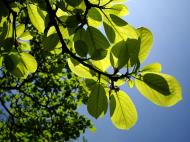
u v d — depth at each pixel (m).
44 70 4.21
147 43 0.52
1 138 4.57
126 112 0.53
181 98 0.48
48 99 4.62
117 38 0.57
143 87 0.50
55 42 0.64
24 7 0.73
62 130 4.59
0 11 0.69
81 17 0.62
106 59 0.58
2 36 0.68
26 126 4.62
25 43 0.79
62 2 0.64
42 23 0.71
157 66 0.51
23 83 4.38
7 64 0.66
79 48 0.59
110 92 0.54
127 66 0.52
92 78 0.56
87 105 0.54
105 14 0.62
